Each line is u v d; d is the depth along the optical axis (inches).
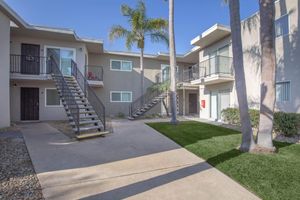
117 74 737.6
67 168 193.9
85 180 168.2
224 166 199.9
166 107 712.4
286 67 389.4
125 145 283.7
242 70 259.1
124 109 741.9
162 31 644.1
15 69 525.0
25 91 550.0
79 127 331.3
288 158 224.4
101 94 715.4
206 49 648.4
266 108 255.1
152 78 785.6
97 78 645.3
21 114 544.4
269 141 254.5
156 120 585.0
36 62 546.3
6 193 144.3
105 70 722.8
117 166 201.5
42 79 516.1
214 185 161.9
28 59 538.3
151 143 295.7
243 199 141.6
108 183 163.2
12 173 179.3
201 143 291.6
